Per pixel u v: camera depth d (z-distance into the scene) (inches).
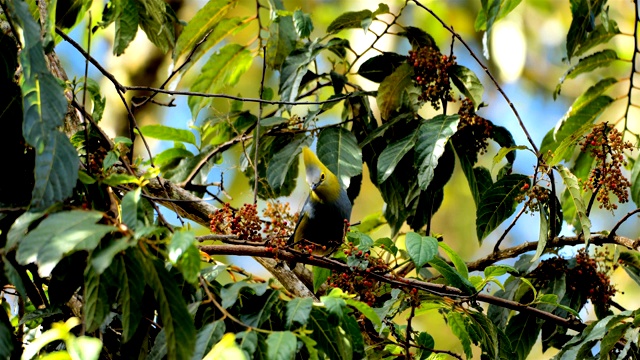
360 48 701.3
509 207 372.2
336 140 385.1
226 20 431.5
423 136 363.9
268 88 454.9
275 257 290.8
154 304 256.7
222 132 456.4
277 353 207.6
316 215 386.6
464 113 397.7
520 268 389.7
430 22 733.9
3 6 231.0
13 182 258.2
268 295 241.8
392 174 405.1
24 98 215.2
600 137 370.9
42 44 233.5
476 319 320.2
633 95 738.8
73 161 219.1
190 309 241.4
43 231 200.7
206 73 445.4
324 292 367.2
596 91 430.0
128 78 608.7
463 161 409.7
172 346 213.0
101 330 272.4
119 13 370.9
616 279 726.5
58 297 243.0
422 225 420.2
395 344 315.3
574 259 386.0
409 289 309.0
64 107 221.5
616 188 363.9
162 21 393.4
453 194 760.3
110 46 639.8
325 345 237.6
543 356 724.7
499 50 714.2
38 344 205.6
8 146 259.1
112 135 599.5
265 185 428.8
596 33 433.4
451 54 393.7
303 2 720.3
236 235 294.0
